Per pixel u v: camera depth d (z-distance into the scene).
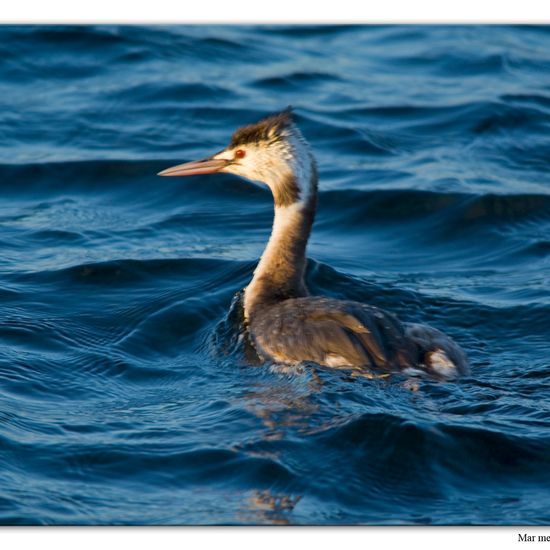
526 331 14.78
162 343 14.50
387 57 26.48
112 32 26.08
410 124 22.88
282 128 14.85
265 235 18.38
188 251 17.38
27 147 21.22
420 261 17.67
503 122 22.86
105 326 14.76
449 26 28.64
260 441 11.13
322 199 19.62
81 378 13.20
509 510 10.23
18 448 11.07
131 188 20.06
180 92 23.66
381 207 19.33
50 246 17.52
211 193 19.95
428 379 12.20
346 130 22.34
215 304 15.40
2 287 15.73
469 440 11.05
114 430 11.59
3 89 23.72
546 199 19.36
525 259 17.61
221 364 13.45
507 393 12.22
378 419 11.30
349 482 10.54
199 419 11.81
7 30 25.56
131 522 9.88
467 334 14.73
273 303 14.40
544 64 26.03
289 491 10.42
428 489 10.54
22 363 13.38
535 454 10.95
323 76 25.09
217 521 9.93
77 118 22.44
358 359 12.29
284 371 12.66
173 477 10.68
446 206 19.25
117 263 16.56
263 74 24.94
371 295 15.89
